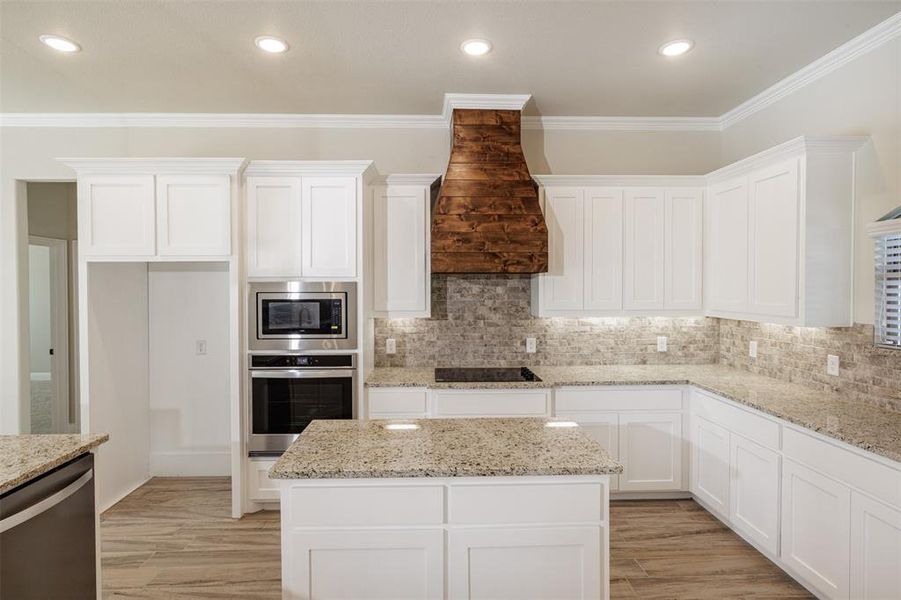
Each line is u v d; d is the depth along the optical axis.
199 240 3.38
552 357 4.08
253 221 3.48
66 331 5.10
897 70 2.57
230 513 3.49
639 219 3.78
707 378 3.51
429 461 1.81
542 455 1.88
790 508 2.52
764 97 3.53
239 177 3.44
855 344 2.79
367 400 3.53
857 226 2.78
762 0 2.40
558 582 1.77
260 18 2.54
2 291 3.92
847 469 2.17
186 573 2.76
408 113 3.92
